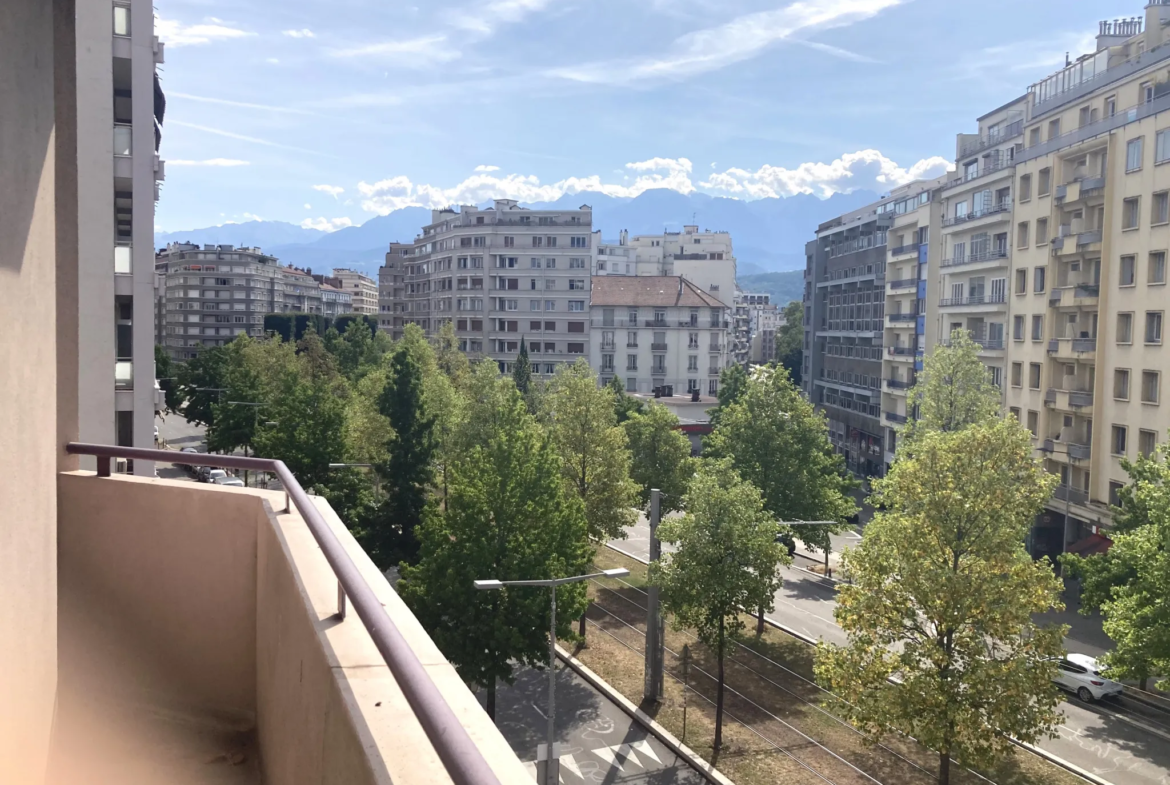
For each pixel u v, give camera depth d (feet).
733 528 77.10
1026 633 60.03
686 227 486.79
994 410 118.11
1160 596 63.31
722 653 76.54
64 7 15.97
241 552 15.29
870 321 232.73
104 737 14.74
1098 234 128.57
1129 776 68.59
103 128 73.61
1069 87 145.38
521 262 316.81
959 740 56.24
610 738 78.59
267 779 13.20
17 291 11.51
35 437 12.10
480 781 4.61
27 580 12.05
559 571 78.07
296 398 108.37
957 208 180.65
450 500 83.20
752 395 121.29
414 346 211.00
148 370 77.82
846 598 64.03
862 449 229.86
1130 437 121.19
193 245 578.66
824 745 74.33
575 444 117.80
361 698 7.72
